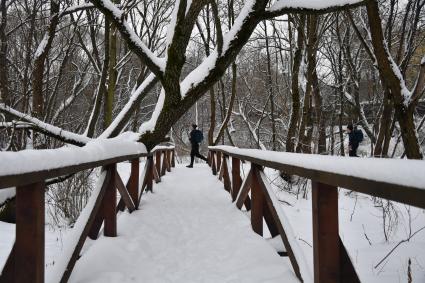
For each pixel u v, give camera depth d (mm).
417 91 5371
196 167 14203
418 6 8445
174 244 3729
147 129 5895
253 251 3320
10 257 1868
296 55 10859
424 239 4613
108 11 5105
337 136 16953
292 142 11289
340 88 13617
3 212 5367
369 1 4758
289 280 2600
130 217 4602
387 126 8539
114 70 7520
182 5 4914
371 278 3293
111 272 2867
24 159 1620
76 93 9984
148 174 6617
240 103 22328
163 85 5484
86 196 5805
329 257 1956
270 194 3156
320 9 4898
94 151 2812
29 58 6840
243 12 5305
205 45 16344
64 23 9766
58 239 4473
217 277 2857
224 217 4828
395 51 12719
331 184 1748
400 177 1146
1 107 5121
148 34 9922
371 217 6141
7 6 7547
